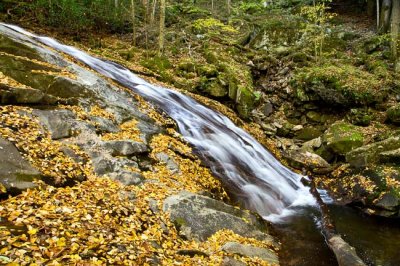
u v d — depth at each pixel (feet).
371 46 61.87
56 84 28.27
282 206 30.55
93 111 28.22
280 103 55.06
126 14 73.20
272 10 87.56
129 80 43.98
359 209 31.91
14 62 28.53
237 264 17.87
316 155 43.52
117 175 22.36
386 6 67.92
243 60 61.87
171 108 39.32
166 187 23.32
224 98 51.37
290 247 23.48
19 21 55.57
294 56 60.39
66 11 57.31
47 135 22.66
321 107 51.55
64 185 19.57
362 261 20.71
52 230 14.79
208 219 21.48
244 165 34.30
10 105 23.36
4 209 15.52
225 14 86.12
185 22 76.13
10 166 18.16
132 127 29.14
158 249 16.85
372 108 48.08
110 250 14.75
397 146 35.70
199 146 33.27
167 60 56.39
